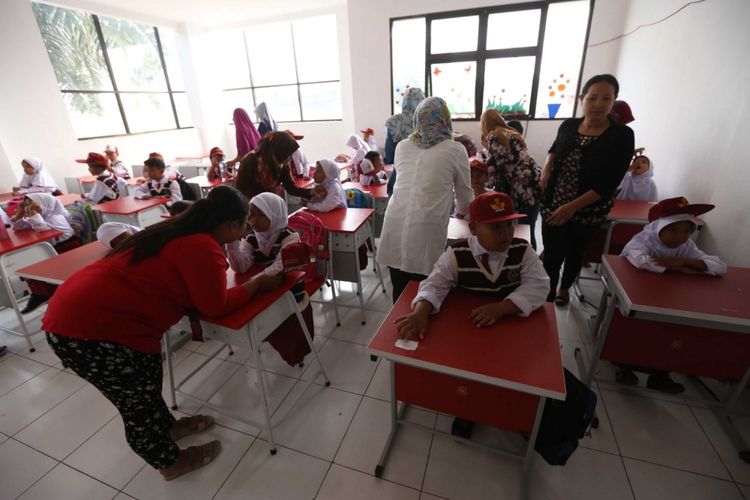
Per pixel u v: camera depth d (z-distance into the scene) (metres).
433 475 1.31
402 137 3.45
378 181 3.36
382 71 5.39
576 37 4.41
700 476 1.26
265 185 2.26
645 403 1.56
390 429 1.51
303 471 1.35
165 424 1.27
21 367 2.01
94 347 1.00
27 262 2.14
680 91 2.38
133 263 1.02
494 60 4.82
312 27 6.21
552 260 2.10
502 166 2.12
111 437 1.55
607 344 1.47
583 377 1.68
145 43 6.05
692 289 1.28
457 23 4.81
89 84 5.25
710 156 1.95
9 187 4.21
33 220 2.25
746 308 1.16
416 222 1.55
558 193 1.92
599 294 2.45
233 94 7.23
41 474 1.39
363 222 2.21
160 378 1.19
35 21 4.45
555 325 1.11
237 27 6.53
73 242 2.81
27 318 2.49
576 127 1.84
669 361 1.40
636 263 1.45
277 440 1.48
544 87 4.73
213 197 1.11
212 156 4.16
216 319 1.17
